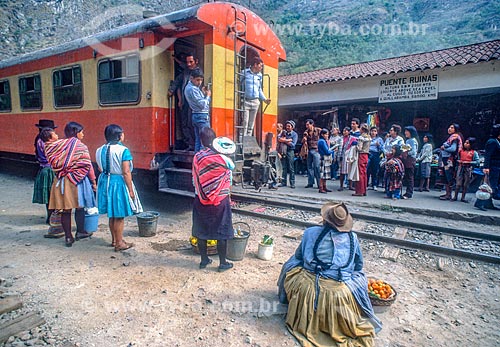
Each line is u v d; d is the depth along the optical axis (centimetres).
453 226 554
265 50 704
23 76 865
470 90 913
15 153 1034
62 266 393
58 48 756
